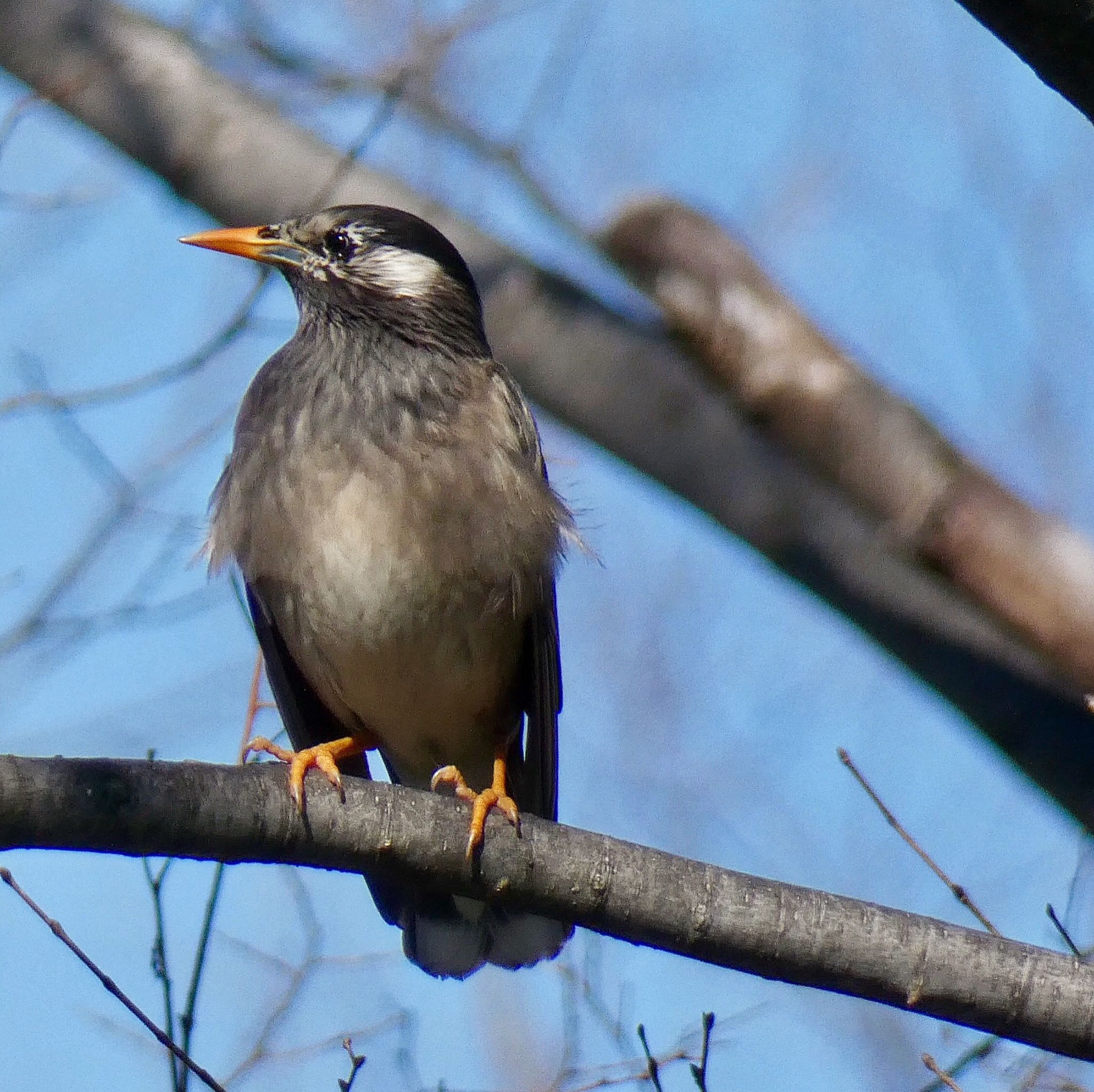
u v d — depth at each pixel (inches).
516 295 457.7
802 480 436.1
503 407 389.4
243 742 366.0
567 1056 371.2
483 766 414.6
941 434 438.9
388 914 382.6
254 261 427.5
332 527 375.9
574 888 293.6
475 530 376.2
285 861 287.3
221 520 386.9
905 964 284.8
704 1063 298.5
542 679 388.8
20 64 479.8
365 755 419.2
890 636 422.9
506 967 377.4
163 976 304.5
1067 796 395.5
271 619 395.2
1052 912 318.3
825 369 445.7
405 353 397.1
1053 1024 282.5
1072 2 261.3
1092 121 274.8
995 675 408.5
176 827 273.1
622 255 479.2
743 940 287.9
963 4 271.6
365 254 413.1
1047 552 415.8
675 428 444.8
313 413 382.9
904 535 425.4
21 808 259.0
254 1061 364.2
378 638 381.7
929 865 321.7
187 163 470.9
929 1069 324.8
